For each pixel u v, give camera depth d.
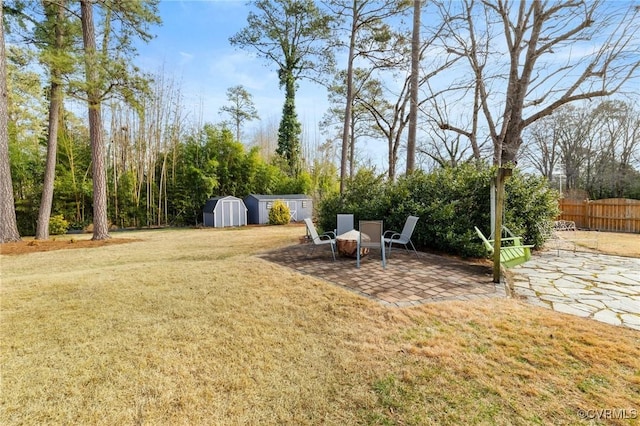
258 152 21.33
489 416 1.76
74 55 8.40
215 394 2.03
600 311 3.25
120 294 3.98
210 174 18.61
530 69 8.18
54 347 2.65
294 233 11.89
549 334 2.70
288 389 2.06
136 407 1.91
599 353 2.37
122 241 9.71
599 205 12.32
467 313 3.19
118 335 2.85
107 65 8.75
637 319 3.03
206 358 2.45
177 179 18.05
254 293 3.96
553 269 5.22
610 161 18.83
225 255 6.81
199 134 18.88
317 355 2.47
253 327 2.98
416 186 7.37
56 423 1.79
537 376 2.11
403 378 2.14
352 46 12.08
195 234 12.32
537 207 6.74
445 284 4.25
